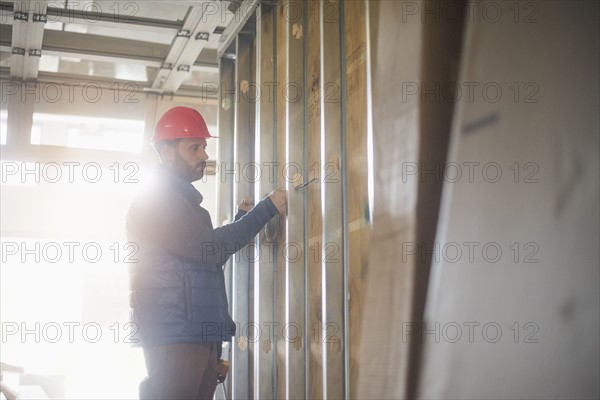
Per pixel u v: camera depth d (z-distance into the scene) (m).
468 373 0.94
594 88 1.00
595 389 0.97
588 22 1.00
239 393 2.96
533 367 0.97
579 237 0.99
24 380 3.93
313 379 2.29
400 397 0.92
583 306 0.99
